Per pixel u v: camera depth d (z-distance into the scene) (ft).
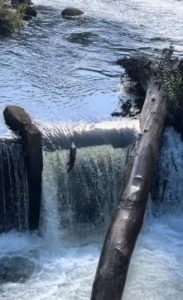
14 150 39.01
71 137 41.78
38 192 39.09
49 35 67.82
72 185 40.68
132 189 36.50
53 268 37.42
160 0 92.99
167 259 39.06
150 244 40.52
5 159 38.93
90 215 41.42
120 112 47.62
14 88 51.62
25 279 36.35
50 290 35.63
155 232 41.93
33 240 39.52
